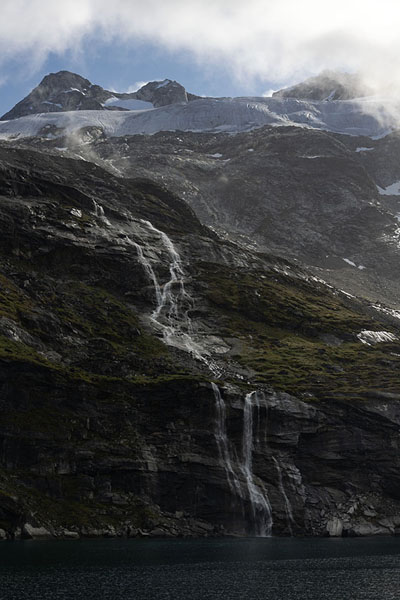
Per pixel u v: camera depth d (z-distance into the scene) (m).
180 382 187.38
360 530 177.50
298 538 172.25
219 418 185.75
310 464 190.75
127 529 158.50
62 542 143.38
